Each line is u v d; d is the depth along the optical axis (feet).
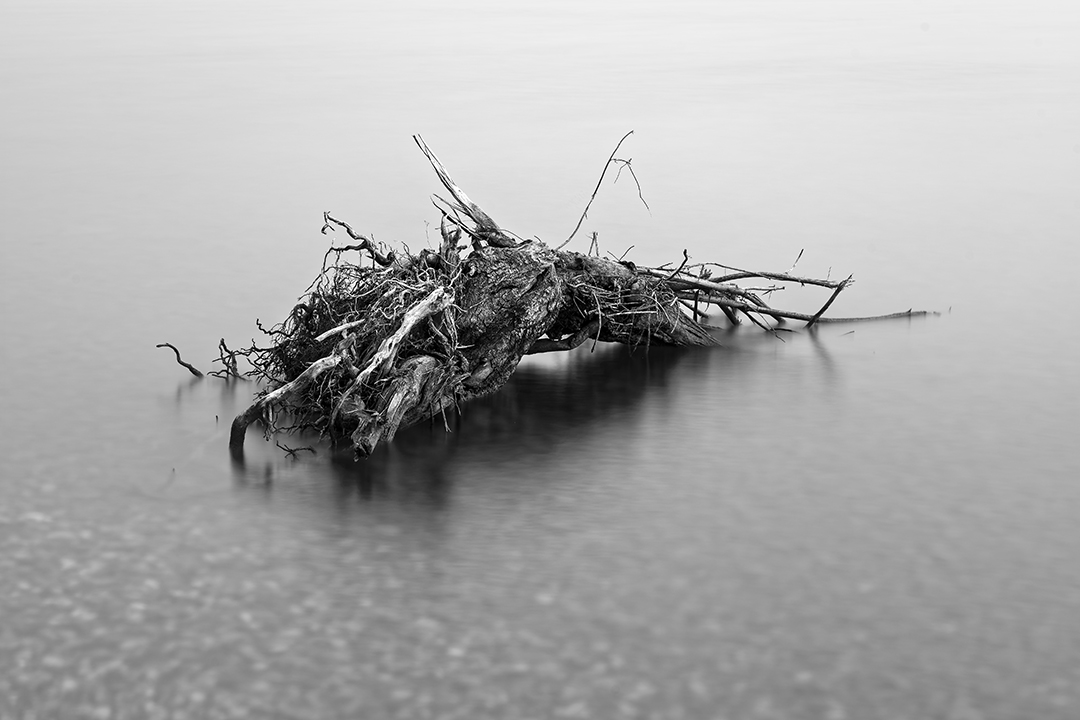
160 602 45.88
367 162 141.59
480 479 56.54
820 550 50.01
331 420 59.06
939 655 42.63
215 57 269.85
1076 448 60.13
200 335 78.79
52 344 76.89
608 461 58.65
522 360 72.95
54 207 118.01
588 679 41.14
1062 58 256.11
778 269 94.27
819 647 43.09
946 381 69.62
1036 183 125.59
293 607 45.50
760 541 50.80
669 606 45.65
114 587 46.98
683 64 249.96
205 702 39.93
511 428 62.34
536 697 40.16
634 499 54.60
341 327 59.93
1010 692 40.63
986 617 45.03
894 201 118.21
